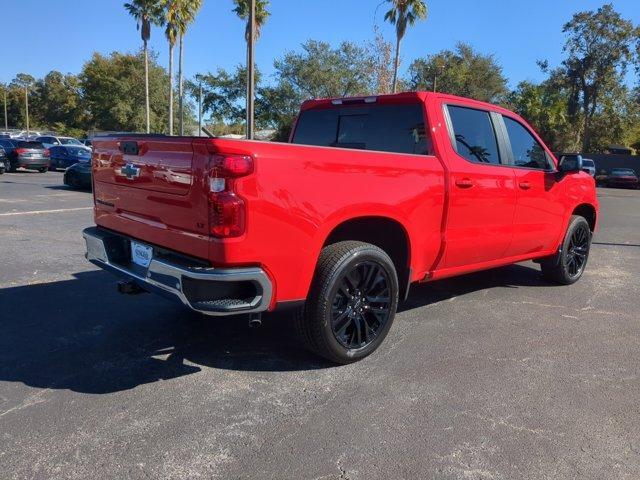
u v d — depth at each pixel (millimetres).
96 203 4652
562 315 5441
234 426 3168
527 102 55250
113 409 3322
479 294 6148
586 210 6816
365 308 4066
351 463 2838
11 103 98625
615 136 54156
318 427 3176
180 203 3498
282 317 5105
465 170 4688
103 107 59469
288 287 3535
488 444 3047
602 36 47750
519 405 3510
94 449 2898
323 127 5457
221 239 3250
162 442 2982
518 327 5035
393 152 4414
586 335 4863
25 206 12570
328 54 44906
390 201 4027
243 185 3246
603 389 3775
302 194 3496
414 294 6078
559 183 5957
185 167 3418
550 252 6215
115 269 4145
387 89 34594
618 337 4836
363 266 3947
